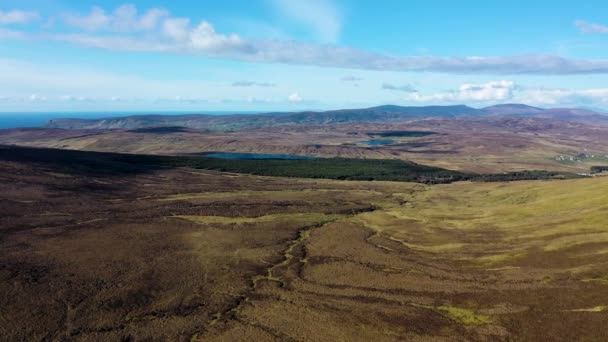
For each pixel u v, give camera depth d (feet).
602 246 299.17
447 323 219.82
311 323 222.89
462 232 403.75
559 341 195.42
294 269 310.86
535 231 369.09
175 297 258.78
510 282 264.31
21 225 395.34
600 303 223.30
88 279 279.69
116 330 216.54
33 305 237.45
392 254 344.90
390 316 229.45
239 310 240.94
